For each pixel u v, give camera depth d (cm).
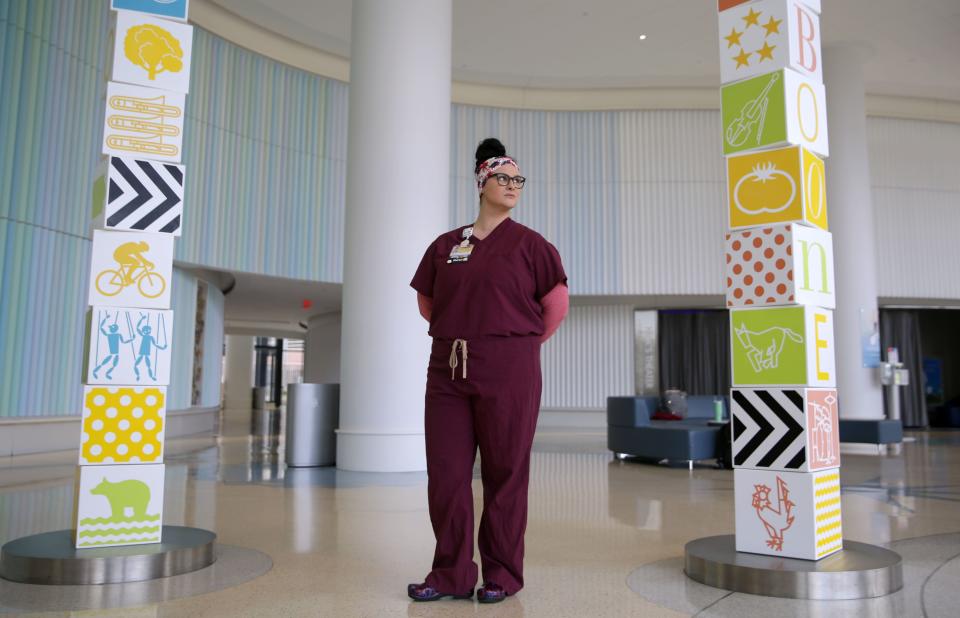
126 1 340
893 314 1772
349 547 363
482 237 282
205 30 1152
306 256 1275
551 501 537
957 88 1431
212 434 1255
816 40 343
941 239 1491
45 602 260
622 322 1582
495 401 268
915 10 1116
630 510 494
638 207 1459
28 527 419
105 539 312
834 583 274
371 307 714
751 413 316
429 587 268
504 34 1212
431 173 737
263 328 2284
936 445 1177
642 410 852
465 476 274
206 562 321
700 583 298
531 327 275
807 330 308
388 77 733
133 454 320
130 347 324
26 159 875
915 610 258
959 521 455
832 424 321
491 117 1451
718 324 1661
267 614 249
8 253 851
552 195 1459
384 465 700
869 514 483
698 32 1203
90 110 966
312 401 757
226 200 1177
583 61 1320
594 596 276
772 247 320
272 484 609
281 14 1161
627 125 1471
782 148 323
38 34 895
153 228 335
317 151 1294
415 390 715
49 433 894
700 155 1466
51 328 904
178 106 345
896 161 1495
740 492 315
